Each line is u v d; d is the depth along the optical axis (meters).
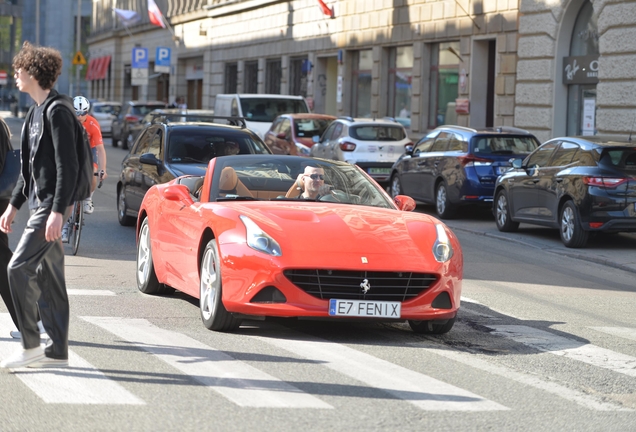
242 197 11.43
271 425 6.96
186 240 11.30
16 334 9.56
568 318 12.38
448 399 7.93
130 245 18.34
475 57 39.34
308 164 12.23
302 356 9.34
